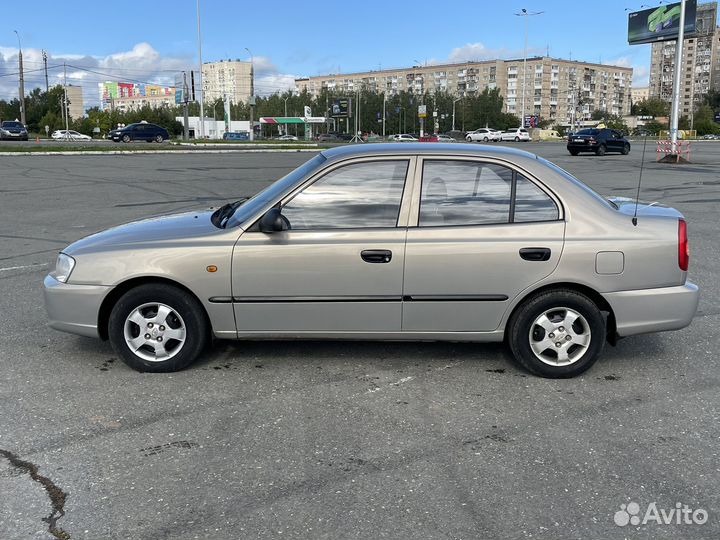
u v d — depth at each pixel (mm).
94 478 3240
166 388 4367
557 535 2801
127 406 4082
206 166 25516
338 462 3398
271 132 136750
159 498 3066
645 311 4406
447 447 3566
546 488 3158
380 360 4879
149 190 16734
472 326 4445
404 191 4395
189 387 4383
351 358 4914
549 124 134375
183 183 18656
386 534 2793
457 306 4383
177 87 68500
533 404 4133
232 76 144625
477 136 72375
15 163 25344
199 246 4410
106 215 12219
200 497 3074
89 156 31047
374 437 3680
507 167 4402
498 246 4312
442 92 136500
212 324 4504
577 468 3346
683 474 3293
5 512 2949
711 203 14289
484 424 3850
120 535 2791
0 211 12680
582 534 2812
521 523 2879
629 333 4441
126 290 4582
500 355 4988
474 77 145000
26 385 4414
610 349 5184
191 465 3367
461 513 2947
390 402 4156
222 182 19047
